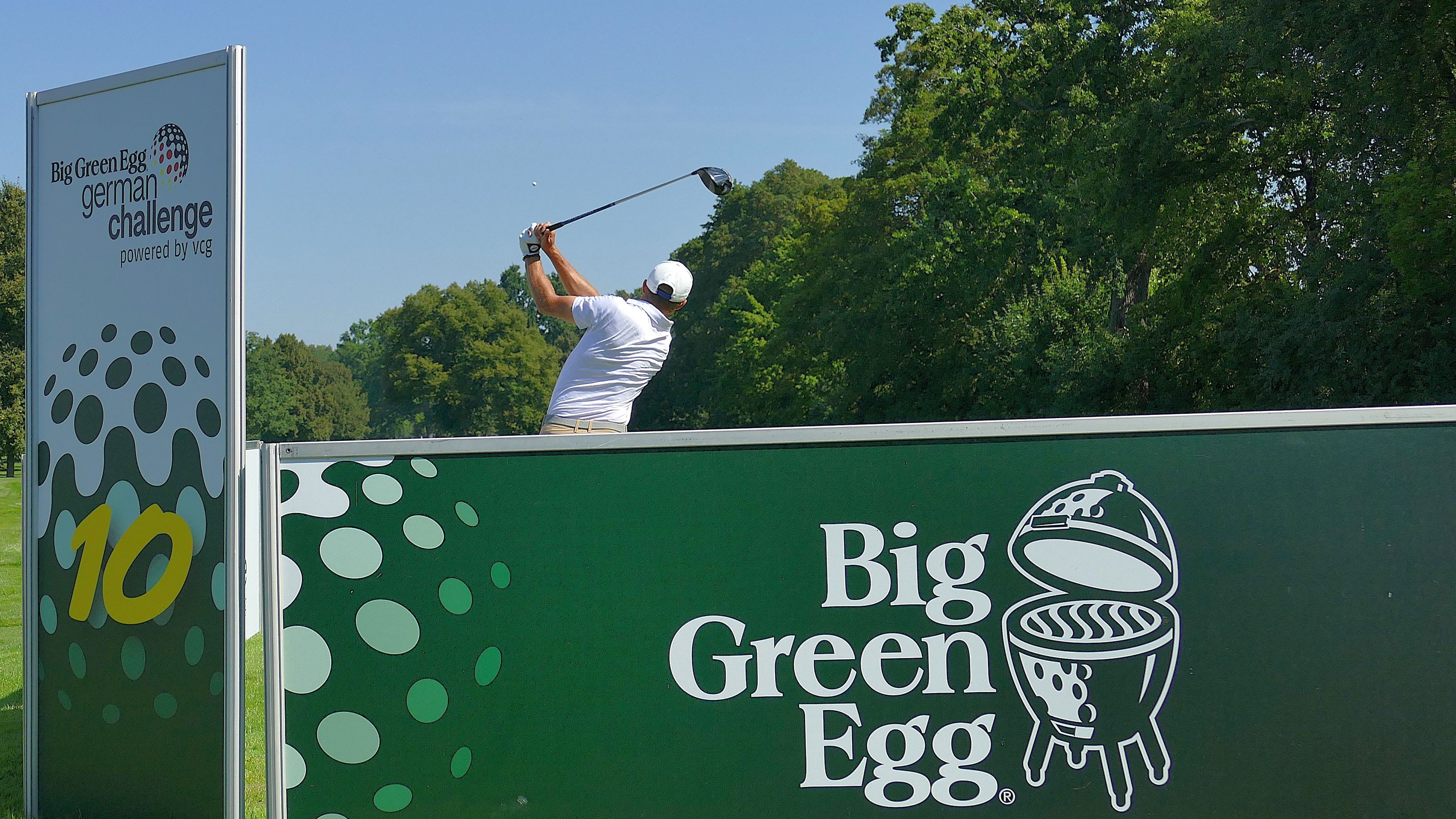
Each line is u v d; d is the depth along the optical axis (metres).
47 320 4.84
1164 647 3.96
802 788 3.96
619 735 3.98
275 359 121.31
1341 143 21.72
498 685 4.01
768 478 4.00
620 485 4.02
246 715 6.57
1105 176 26.33
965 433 3.99
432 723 4.02
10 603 14.63
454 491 4.04
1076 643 3.97
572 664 4.00
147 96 4.61
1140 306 30.94
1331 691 3.93
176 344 4.52
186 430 4.48
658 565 4.00
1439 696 3.92
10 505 30.36
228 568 4.33
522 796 3.99
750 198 91.00
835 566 3.99
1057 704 3.96
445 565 4.04
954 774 3.96
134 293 4.62
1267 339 23.97
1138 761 3.95
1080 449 3.99
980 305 37.06
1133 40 27.41
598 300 4.98
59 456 4.80
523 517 4.02
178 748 4.48
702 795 3.96
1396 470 3.96
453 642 4.02
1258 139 25.12
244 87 4.41
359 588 4.04
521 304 144.50
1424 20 19.67
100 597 4.67
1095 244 30.94
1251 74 23.00
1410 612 3.93
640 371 4.97
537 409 103.19
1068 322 33.00
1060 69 28.03
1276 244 26.08
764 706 3.97
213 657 4.40
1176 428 3.97
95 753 4.66
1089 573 3.98
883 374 41.78
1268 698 3.94
